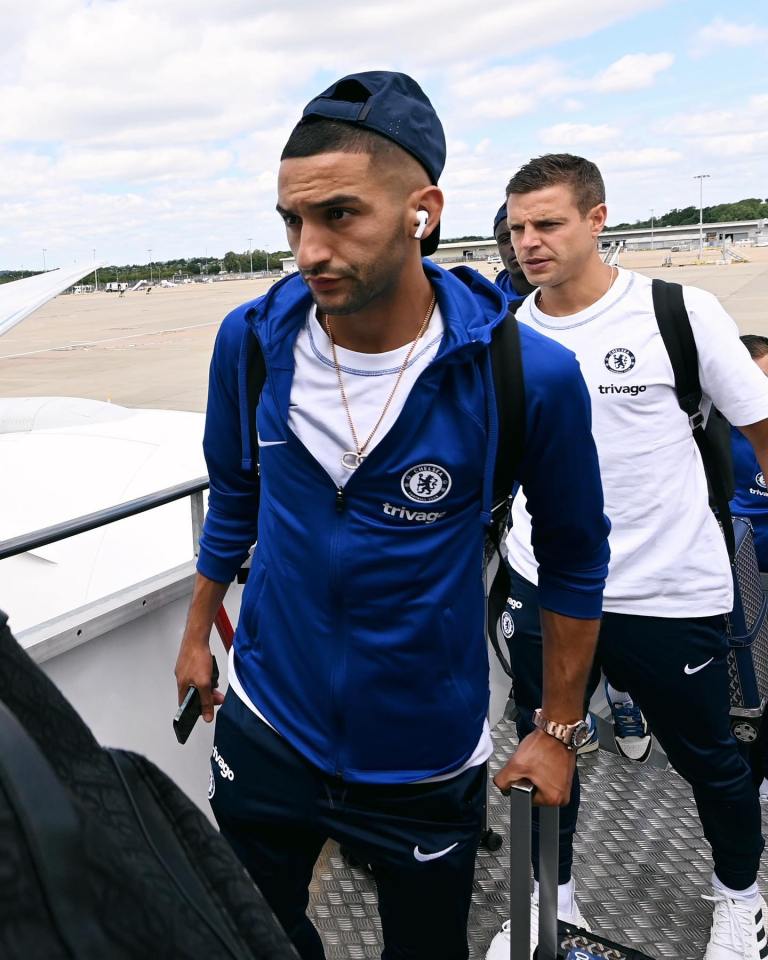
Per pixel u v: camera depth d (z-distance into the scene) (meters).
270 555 1.16
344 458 1.04
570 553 1.17
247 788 1.22
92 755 0.42
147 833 0.41
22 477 3.25
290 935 1.33
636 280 1.67
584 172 1.65
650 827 2.22
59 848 0.33
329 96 0.92
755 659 1.80
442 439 1.03
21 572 2.79
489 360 1.04
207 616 1.40
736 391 1.61
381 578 1.07
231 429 1.25
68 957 0.32
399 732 1.13
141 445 3.52
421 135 0.92
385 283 0.94
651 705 1.74
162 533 2.89
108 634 1.73
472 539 1.11
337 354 1.04
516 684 1.81
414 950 1.25
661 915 1.92
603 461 1.66
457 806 1.18
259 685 1.20
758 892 1.82
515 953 1.18
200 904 0.40
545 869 1.23
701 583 1.65
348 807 1.17
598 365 1.65
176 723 1.39
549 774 1.18
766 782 2.26
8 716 0.35
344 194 0.88
